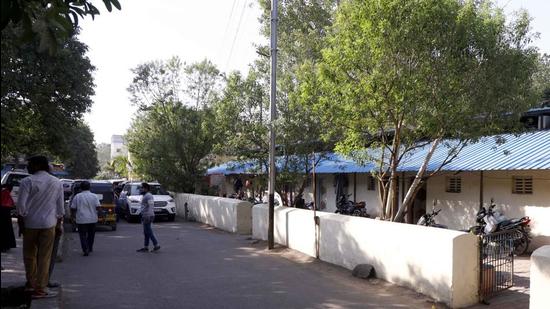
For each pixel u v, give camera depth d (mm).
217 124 18375
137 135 35719
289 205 18625
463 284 7750
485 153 14094
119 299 8133
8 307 7078
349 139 11312
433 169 14211
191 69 31812
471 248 7875
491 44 10008
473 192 15094
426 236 8258
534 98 10562
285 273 10500
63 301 7906
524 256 12234
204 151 31078
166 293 8586
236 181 28734
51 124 22453
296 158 17328
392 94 10156
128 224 24188
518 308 7395
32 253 7430
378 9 9836
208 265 11570
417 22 9727
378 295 8422
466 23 9867
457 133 10570
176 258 12695
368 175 20188
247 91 17500
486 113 10500
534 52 10578
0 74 4676
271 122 14383
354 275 10000
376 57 10031
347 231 10758
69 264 11727
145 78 31547
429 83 10031
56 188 7590
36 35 3838
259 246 14984
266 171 18094
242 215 19094
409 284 8672
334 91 10680
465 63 10016
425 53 9953
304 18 28406
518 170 13102
